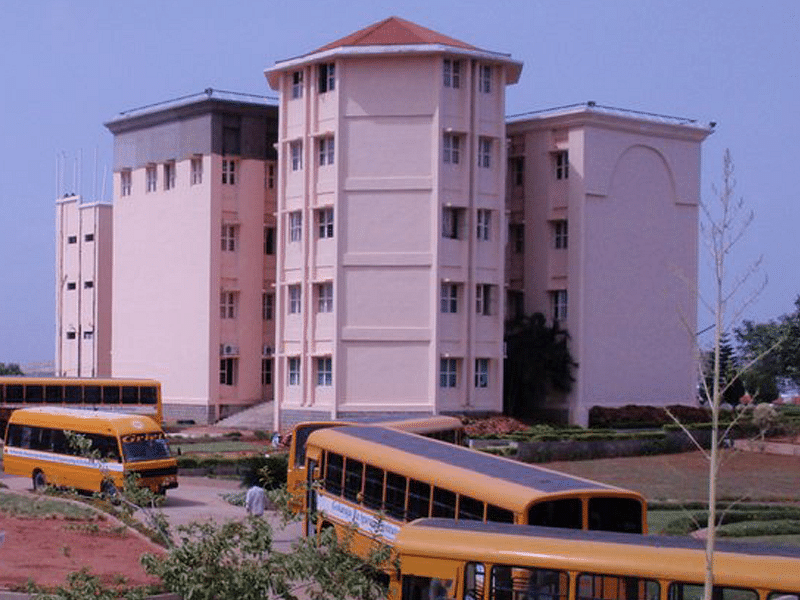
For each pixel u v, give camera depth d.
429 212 61.03
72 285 88.44
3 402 58.69
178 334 72.44
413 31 63.69
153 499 18.73
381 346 60.94
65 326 89.06
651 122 67.81
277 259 65.88
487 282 62.75
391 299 60.97
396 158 61.31
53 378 59.53
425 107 61.22
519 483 21.67
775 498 40.31
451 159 61.94
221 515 37.53
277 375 64.75
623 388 66.56
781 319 70.69
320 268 63.03
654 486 43.50
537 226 67.81
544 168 67.56
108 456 36.44
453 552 17.25
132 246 76.81
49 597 14.68
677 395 68.56
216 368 70.06
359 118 61.69
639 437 54.69
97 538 30.86
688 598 15.70
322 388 62.66
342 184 61.59
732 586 15.39
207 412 69.69
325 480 28.42
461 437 41.56
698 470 49.00
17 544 29.45
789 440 56.44
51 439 41.28
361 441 27.42
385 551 16.25
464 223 62.09
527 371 64.56
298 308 64.56
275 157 72.88
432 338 60.59
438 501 23.28
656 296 68.19
